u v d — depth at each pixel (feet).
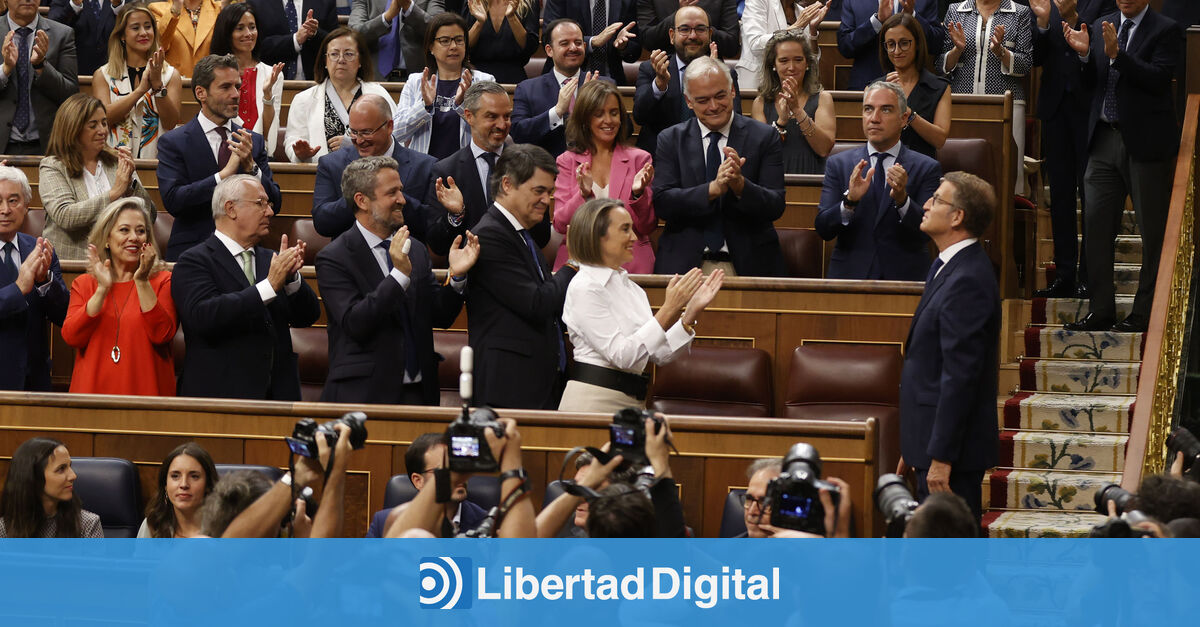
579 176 37.35
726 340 35.58
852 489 28.07
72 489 27.58
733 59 49.29
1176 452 26.08
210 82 40.19
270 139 47.91
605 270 29.37
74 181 39.60
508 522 20.43
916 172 37.45
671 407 34.27
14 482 27.07
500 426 20.27
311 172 43.65
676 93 43.21
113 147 45.14
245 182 31.94
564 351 32.24
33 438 29.07
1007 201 43.60
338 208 36.70
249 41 48.65
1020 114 47.01
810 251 40.65
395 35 54.08
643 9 50.90
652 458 21.66
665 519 21.56
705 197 36.70
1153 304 34.83
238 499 22.67
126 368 32.55
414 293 31.37
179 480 26.58
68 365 38.83
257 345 31.42
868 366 33.47
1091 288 43.93
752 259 37.37
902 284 34.58
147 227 33.35
